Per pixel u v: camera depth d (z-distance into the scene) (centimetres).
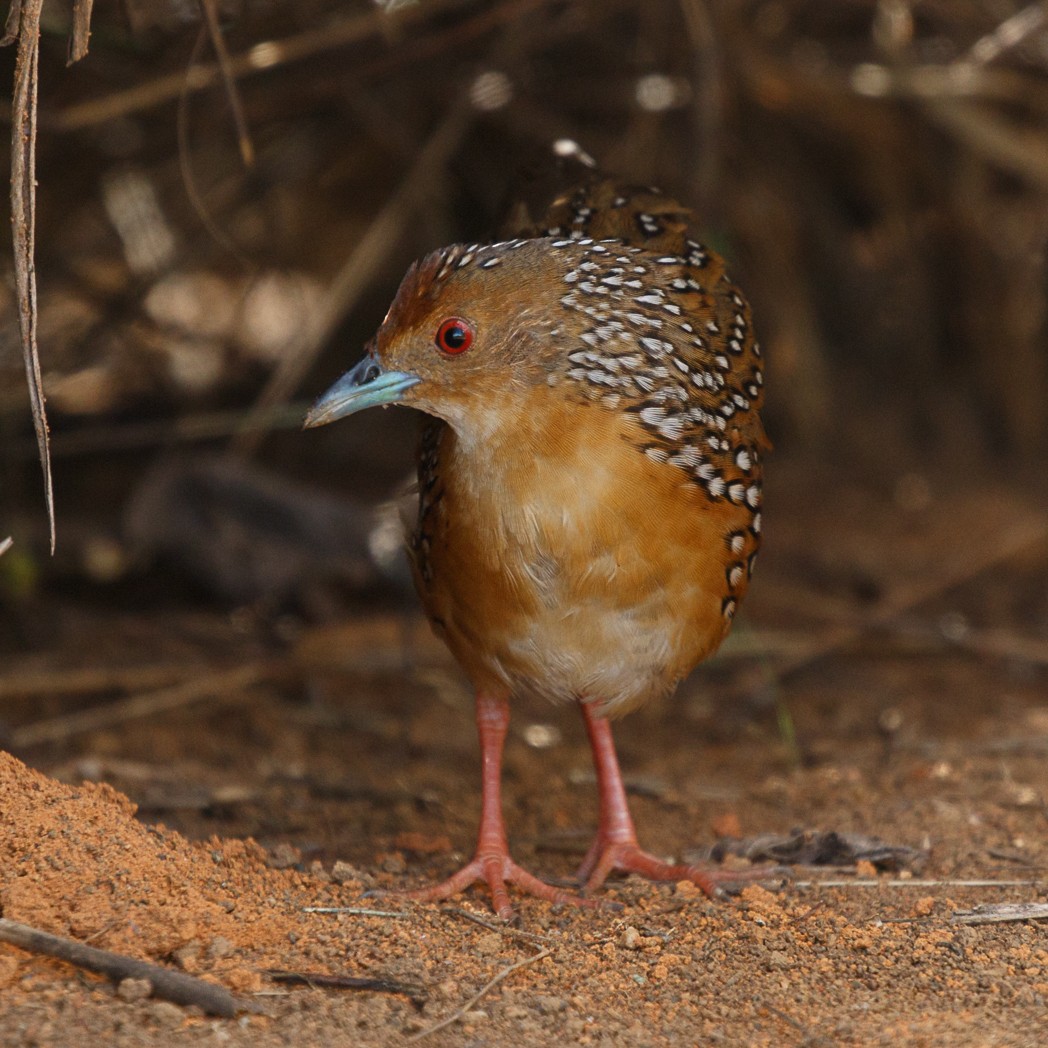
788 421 1664
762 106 1518
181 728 1060
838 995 635
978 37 1421
